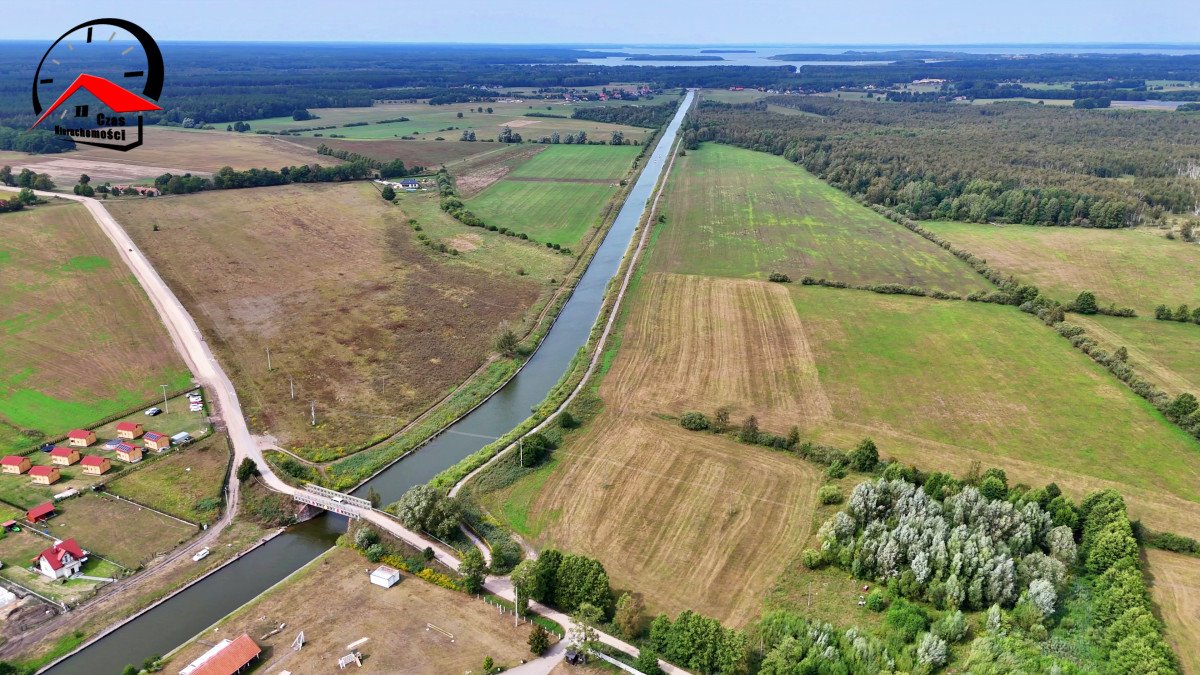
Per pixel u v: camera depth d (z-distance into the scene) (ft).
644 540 253.85
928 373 379.14
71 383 350.64
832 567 241.35
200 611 225.15
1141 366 387.14
